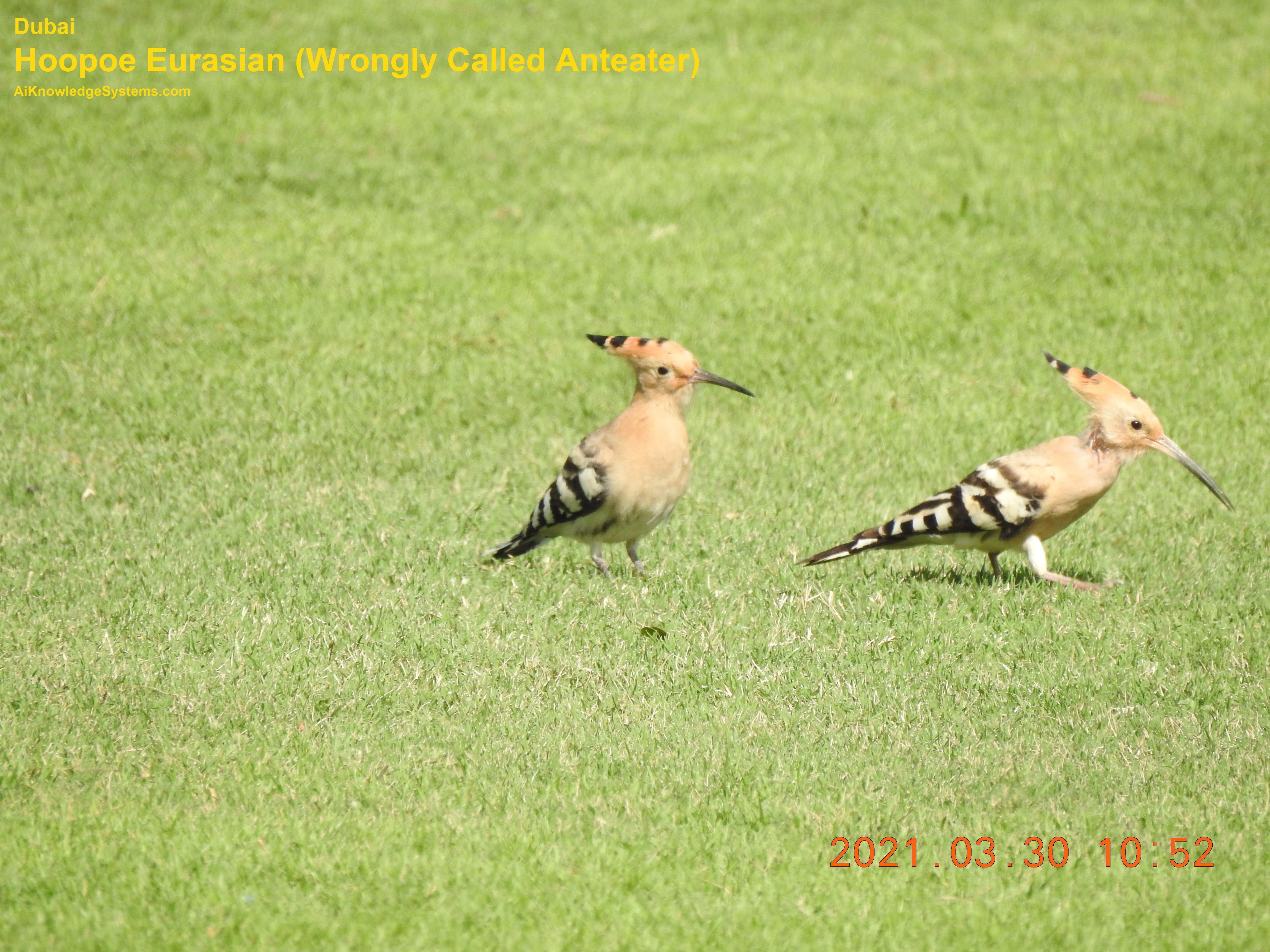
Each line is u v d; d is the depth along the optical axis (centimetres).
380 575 1433
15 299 2303
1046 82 3216
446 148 2950
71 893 862
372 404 2008
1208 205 2647
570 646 1252
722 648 1247
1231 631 1295
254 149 2919
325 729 1097
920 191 2758
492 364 2162
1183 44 3397
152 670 1191
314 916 843
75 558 1468
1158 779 1016
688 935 830
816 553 1509
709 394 2094
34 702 1127
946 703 1142
